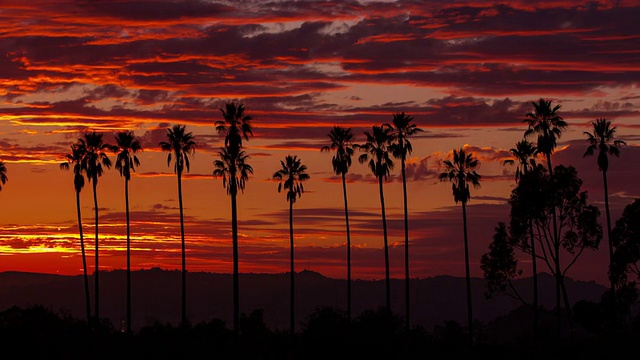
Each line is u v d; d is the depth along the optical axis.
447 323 192.75
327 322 169.62
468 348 184.62
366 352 163.50
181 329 196.50
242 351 173.25
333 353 162.62
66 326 179.00
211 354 172.50
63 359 162.25
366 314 177.75
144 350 173.12
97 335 180.50
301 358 164.00
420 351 172.88
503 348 192.00
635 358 176.00
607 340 194.00
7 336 162.62
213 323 194.75
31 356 162.75
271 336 183.62
